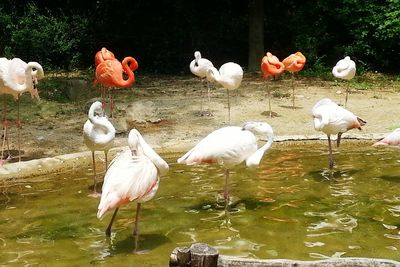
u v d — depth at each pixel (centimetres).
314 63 1393
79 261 382
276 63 889
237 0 1573
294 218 461
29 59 1388
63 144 717
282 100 994
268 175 582
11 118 861
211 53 1516
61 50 1391
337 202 498
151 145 691
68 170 615
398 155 656
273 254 388
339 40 1481
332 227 440
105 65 765
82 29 1464
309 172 591
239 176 581
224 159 471
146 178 397
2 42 1383
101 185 562
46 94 1048
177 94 1073
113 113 849
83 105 966
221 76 800
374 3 1388
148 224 453
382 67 1429
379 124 796
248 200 507
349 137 716
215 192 532
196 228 443
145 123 818
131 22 1502
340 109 589
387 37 1345
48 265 376
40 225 453
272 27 1515
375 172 588
